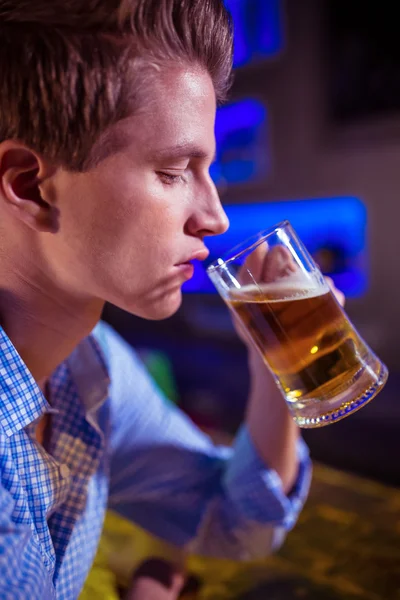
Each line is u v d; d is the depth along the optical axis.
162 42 0.46
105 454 0.75
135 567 0.85
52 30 0.45
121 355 0.89
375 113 3.68
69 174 0.49
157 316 0.56
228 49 0.51
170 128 0.48
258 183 4.44
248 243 0.65
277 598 0.76
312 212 4.19
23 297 0.56
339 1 3.67
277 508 0.81
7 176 0.49
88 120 0.46
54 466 0.60
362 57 3.64
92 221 0.50
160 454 0.88
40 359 0.60
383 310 3.87
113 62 0.46
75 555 0.66
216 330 4.63
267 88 4.21
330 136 3.95
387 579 0.78
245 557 0.86
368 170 3.79
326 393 0.60
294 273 0.61
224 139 4.59
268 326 0.61
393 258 3.78
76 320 0.59
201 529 0.86
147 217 0.51
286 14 3.97
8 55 0.46
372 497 1.02
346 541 0.88
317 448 2.96
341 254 4.04
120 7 0.45
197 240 0.55
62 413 0.68
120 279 0.53
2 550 0.42
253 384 0.84
